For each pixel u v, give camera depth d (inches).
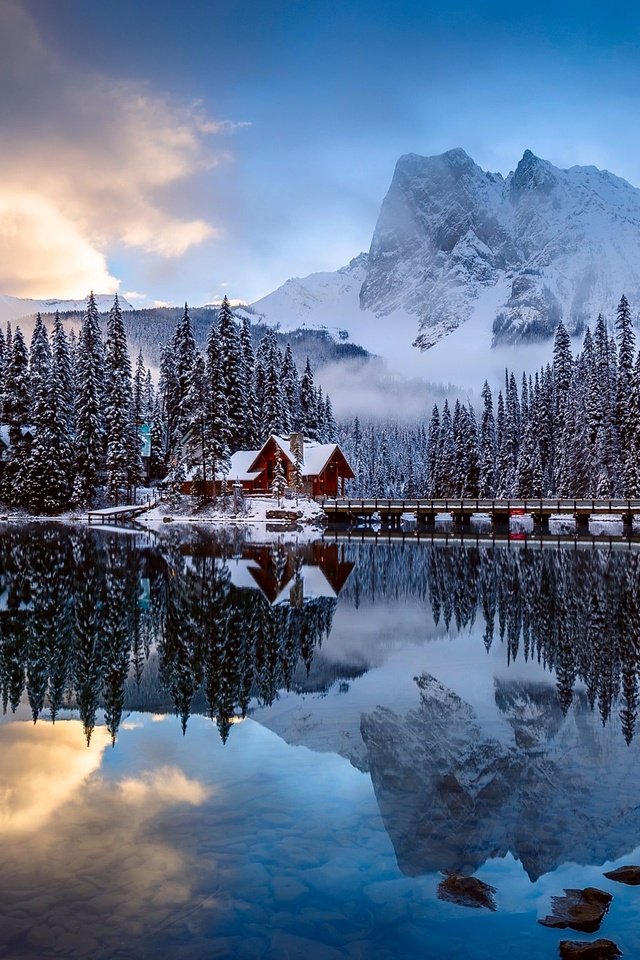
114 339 3095.5
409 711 434.0
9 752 361.7
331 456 3191.4
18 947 204.2
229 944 206.8
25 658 584.7
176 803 297.9
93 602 876.6
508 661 570.9
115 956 200.7
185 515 2871.6
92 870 245.1
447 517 3676.2
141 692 480.7
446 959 200.7
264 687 493.7
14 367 3125.0
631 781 324.2
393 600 908.6
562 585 1042.1
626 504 2440.9
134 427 3125.0
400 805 296.7
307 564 1348.4
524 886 237.9
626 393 3230.8
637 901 229.5
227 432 2979.8
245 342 3737.7
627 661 572.4
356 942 207.8
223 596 933.2
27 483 2965.1
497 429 4542.3
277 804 298.8
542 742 376.2
